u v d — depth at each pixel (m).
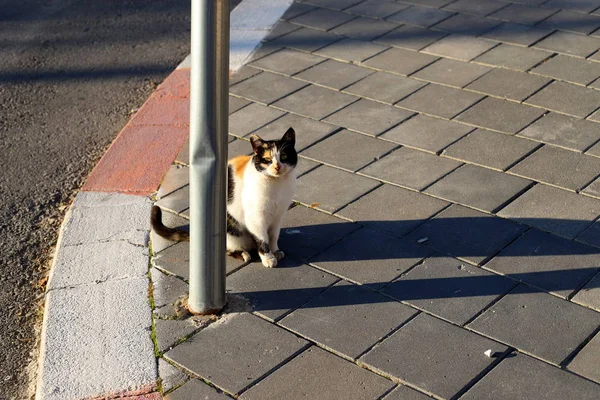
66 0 9.19
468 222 4.93
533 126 6.02
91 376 3.80
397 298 4.29
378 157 5.71
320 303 4.27
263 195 4.34
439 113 6.29
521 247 4.68
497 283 4.38
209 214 3.94
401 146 5.85
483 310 4.16
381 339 3.98
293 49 7.55
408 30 7.80
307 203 5.20
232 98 6.70
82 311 4.27
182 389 3.71
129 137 6.20
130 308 4.28
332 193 5.30
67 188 5.67
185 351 3.95
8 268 4.84
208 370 3.82
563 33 7.56
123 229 5.03
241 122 6.31
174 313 4.22
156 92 6.94
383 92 6.67
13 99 6.96
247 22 8.20
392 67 7.09
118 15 8.73
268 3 8.66
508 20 7.89
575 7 8.13
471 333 4.00
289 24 8.09
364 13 8.26
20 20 8.64
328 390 3.67
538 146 5.75
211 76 3.67
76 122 6.58
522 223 4.90
